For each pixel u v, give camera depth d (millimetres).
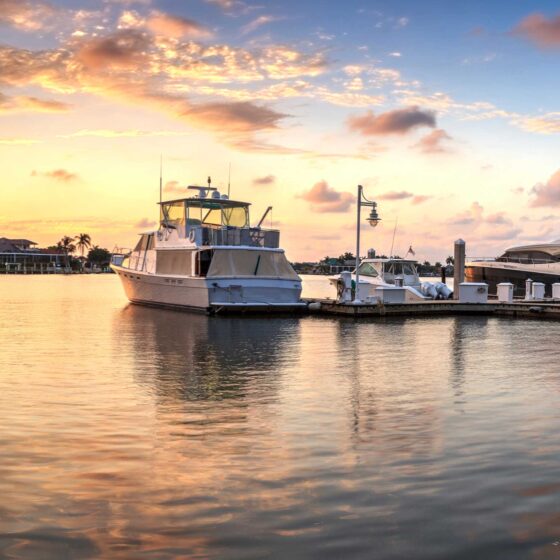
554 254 40938
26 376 12414
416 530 5152
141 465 6773
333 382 11859
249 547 4871
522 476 6418
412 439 7797
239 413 9203
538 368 13742
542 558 4707
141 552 4789
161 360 14852
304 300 34344
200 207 33844
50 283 88438
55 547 4867
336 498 5820
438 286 37156
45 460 6941
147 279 35531
